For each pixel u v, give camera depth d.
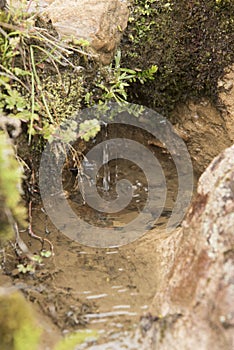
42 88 3.12
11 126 2.88
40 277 2.78
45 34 3.17
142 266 2.83
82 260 2.92
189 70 3.70
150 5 3.58
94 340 2.38
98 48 3.32
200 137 3.80
